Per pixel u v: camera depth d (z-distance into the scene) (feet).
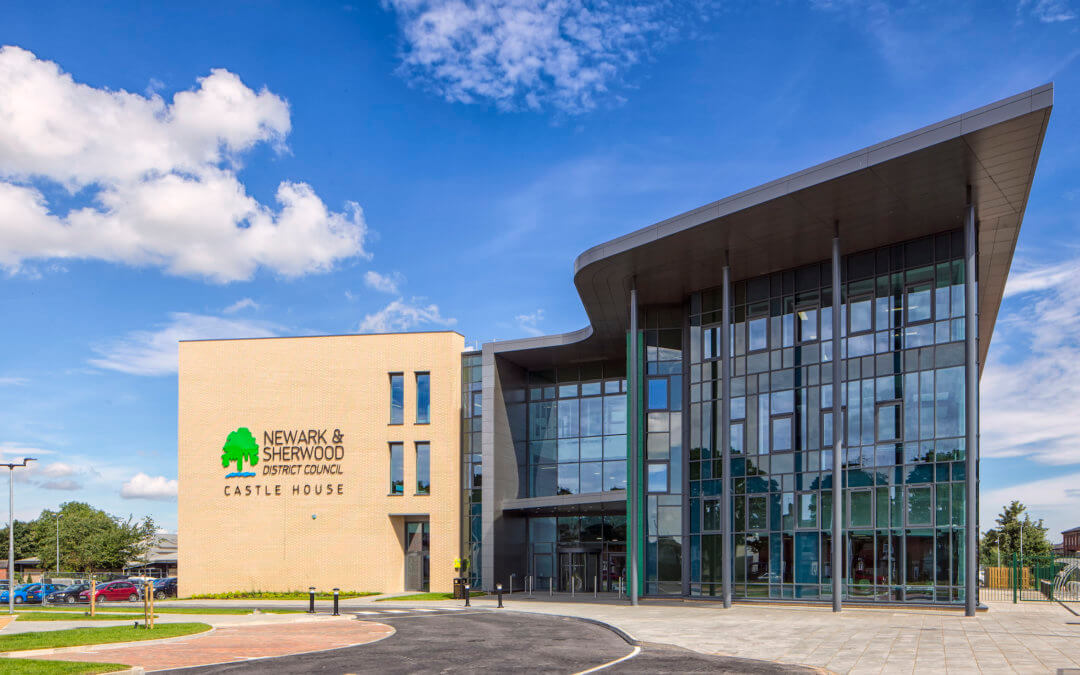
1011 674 48.01
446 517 156.35
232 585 163.43
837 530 94.99
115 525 308.60
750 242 104.17
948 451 94.43
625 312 135.13
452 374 160.86
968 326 89.51
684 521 121.70
